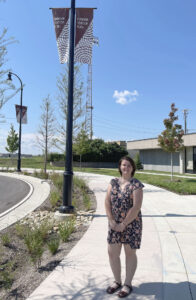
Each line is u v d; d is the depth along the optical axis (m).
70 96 7.00
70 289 3.13
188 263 3.86
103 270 3.66
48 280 3.39
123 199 2.90
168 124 18.02
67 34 7.40
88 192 11.30
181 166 27.14
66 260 4.03
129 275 2.98
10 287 3.35
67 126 6.97
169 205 8.45
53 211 7.98
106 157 40.84
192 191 11.25
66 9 7.41
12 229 5.98
